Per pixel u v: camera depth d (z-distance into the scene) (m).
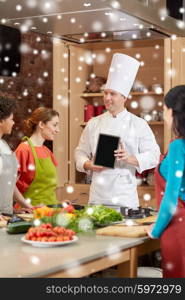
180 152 2.66
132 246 2.63
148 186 5.20
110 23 3.37
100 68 5.84
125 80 4.11
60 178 5.53
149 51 5.61
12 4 2.94
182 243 2.69
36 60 6.48
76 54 5.67
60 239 2.51
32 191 4.09
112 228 2.93
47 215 2.96
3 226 3.05
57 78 5.53
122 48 5.74
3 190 3.54
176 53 5.03
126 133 4.14
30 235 2.54
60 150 5.53
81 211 3.16
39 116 4.17
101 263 2.40
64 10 3.06
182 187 2.73
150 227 2.85
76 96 5.68
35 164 4.07
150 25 3.39
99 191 4.15
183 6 5.06
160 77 5.55
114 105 4.15
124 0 2.98
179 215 2.72
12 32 4.17
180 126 2.72
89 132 4.30
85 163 4.11
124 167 4.10
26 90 6.34
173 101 2.76
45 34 3.80
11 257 2.24
